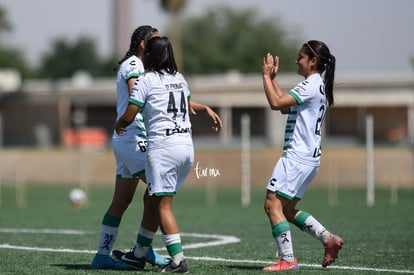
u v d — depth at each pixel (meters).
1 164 149.12
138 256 29.52
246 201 85.56
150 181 27.61
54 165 144.25
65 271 28.92
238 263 31.83
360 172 124.00
